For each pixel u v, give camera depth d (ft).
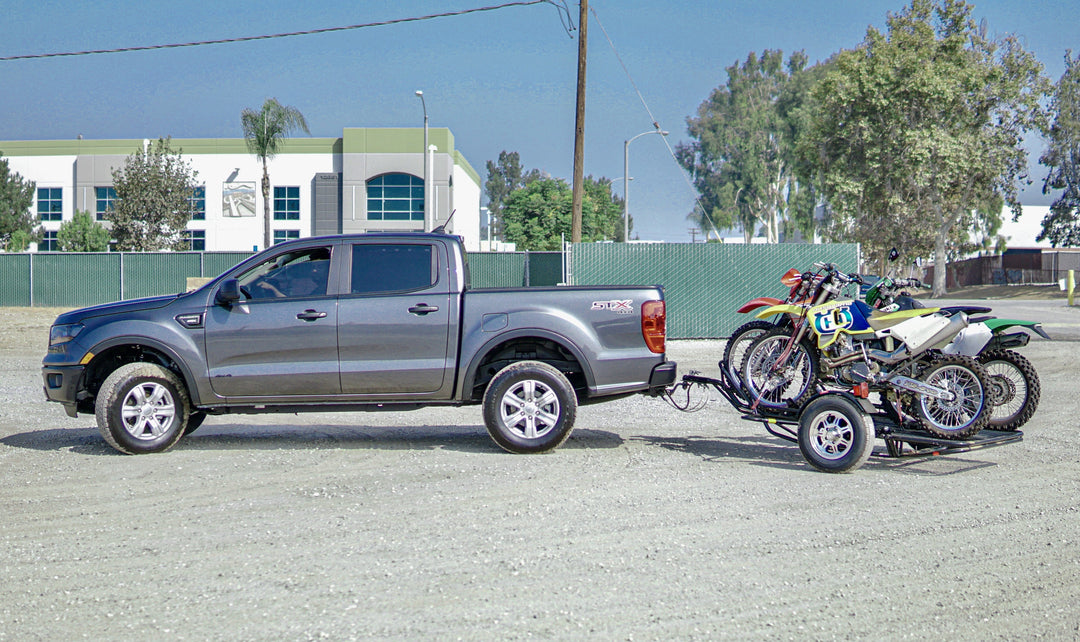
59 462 28.14
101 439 32.27
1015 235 307.99
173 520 21.45
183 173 193.47
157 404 29.73
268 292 30.48
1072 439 33.37
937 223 199.62
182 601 16.12
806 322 29.40
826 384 29.81
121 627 14.94
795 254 76.23
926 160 185.37
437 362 30.01
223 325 29.94
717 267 76.28
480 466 27.66
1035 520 21.85
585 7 88.33
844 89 194.49
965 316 28.35
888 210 192.85
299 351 29.94
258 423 36.55
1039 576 17.72
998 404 30.19
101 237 211.20
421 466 27.63
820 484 25.62
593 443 31.83
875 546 19.63
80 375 29.96
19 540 19.84
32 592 16.58
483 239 299.58
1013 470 27.86
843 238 205.16
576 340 29.84
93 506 22.75
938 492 24.76
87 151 227.61
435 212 218.18
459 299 30.25
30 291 127.34
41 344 73.41
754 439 33.14
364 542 19.70
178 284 126.00
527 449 29.48
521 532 20.47
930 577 17.63
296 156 221.66
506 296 30.25
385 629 14.85
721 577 17.52
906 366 28.71
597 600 16.25
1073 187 246.06
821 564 18.37
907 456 28.17
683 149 310.65
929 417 28.14
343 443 31.68
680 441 32.53
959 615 15.66
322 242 30.76
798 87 293.02
